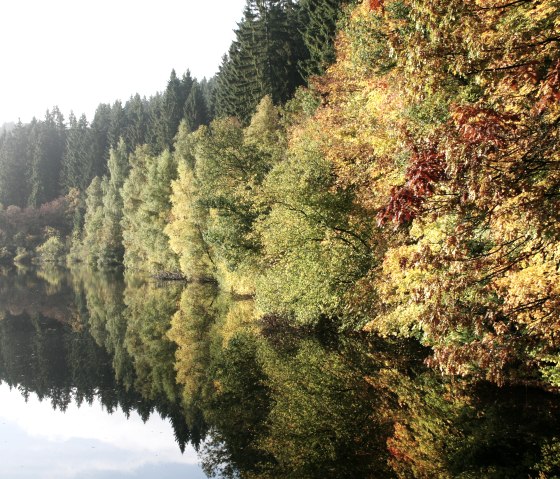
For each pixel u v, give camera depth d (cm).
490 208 570
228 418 1285
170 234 4594
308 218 1881
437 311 617
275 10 4750
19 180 10694
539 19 619
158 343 2303
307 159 1945
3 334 2605
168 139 7538
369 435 1052
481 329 601
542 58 552
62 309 3434
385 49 1477
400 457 936
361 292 1727
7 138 12106
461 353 609
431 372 1435
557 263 680
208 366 1817
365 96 1688
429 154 553
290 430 1140
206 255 4231
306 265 1859
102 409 1500
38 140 10994
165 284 4625
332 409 1233
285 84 4462
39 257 8712
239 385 1536
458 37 577
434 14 549
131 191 6353
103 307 3462
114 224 7281
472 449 937
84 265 7625
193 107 7412
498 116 516
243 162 3256
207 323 2628
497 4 581
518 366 1162
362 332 1984
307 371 1580
